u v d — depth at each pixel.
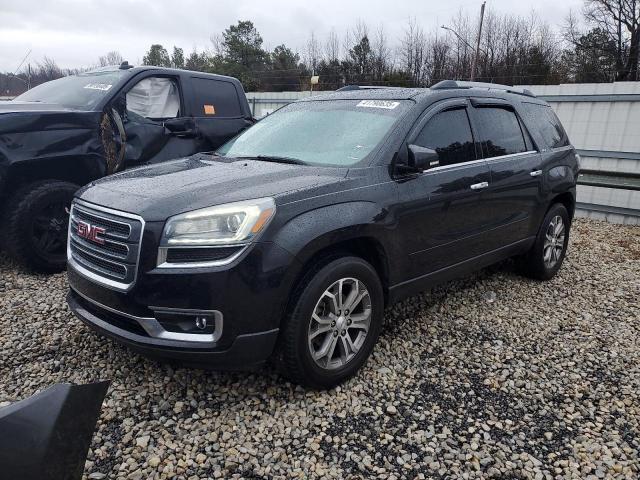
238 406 2.83
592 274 5.51
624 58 32.53
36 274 4.86
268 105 18.44
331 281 2.87
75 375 3.09
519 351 3.62
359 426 2.71
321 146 3.55
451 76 34.69
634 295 4.88
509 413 2.89
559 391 3.13
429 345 3.64
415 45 36.53
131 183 3.06
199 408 2.80
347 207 2.95
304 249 2.70
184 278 2.53
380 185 3.18
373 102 3.80
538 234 4.89
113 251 2.77
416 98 3.70
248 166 3.33
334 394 2.98
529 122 4.78
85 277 2.89
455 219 3.73
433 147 3.62
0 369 3.14
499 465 2.46
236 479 2.32
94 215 2.87
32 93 5.96
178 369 3.16
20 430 1.50
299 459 2.45
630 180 8.43
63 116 4.82
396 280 3.37
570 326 4.08
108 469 2.34
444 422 2.78
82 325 3.72
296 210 2.74
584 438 2.68
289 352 2.76
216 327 2.56
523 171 4.42
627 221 8.62
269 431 2.64
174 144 5.80
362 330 3.16
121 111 5.36
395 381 3.15
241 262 2.54
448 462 2.47
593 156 9.27
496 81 32.31
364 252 3.28
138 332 2.70
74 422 1.64
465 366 3.38
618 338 3.89
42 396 1.62
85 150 4.95
